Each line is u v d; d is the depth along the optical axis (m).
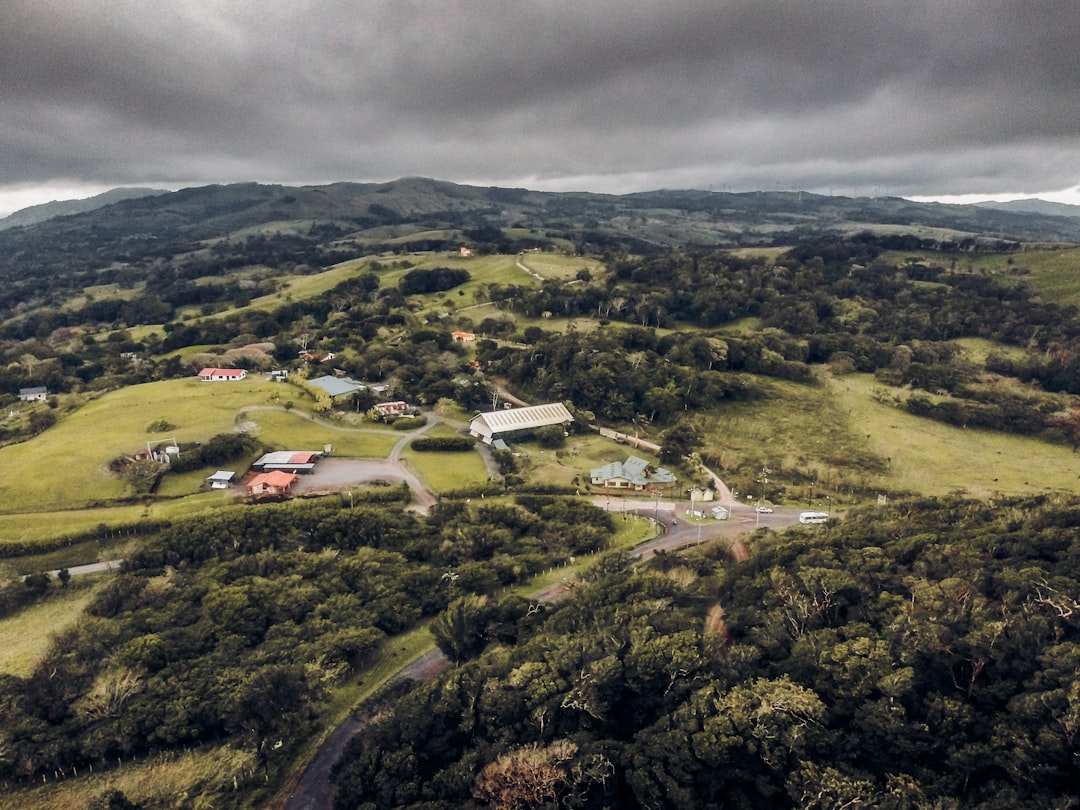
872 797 39.31
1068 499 88.25
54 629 75.19
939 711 44.00
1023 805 37.62
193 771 53.81
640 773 45.44
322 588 79.94
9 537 91.19
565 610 70.94
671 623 59.50
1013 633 47.06
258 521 94.06
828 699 47.59
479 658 64.06
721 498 115.56
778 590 62.06
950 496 104.31
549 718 52.44
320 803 52.16
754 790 44.81
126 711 57.56
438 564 89.12
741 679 51.03
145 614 73.81
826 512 109.12
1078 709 38.41
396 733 54.06
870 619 55.50
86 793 51.72
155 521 95.31
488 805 46.34
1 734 54.44
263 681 57.44
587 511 104.50
